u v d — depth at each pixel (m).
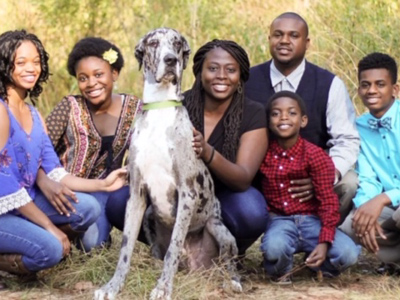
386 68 5.95
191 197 5.41
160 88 5.40
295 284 5.80
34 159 5.57
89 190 5.70
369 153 6.13
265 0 10.71
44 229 5.46
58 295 5.49
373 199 5.76
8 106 5.47
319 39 9.65
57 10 10.64
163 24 10.66
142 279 5.48
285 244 5.65
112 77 6.15
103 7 10.68
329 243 5.68
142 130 5.42
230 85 5.70
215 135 5.82
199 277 5.53
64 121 6.09
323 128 6.33
